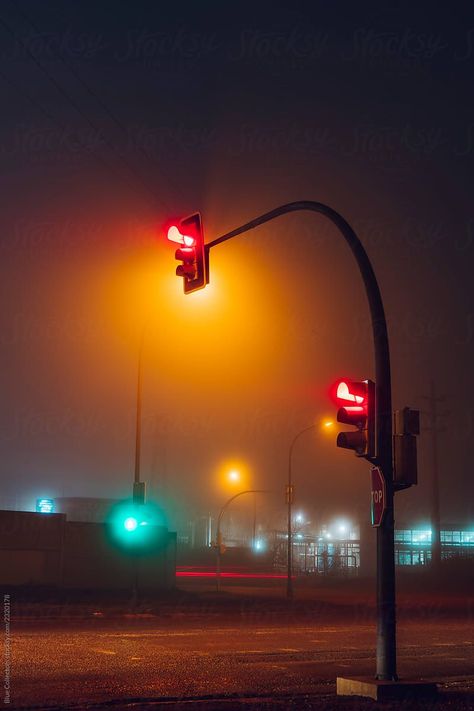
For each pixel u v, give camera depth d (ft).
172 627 80.38
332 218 42.50
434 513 201.87
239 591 157.58
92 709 36.32
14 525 128.47
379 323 41.45
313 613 108.27
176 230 48.19
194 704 37.55
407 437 40.34
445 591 186.91
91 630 74.28
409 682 39.04
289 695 41.60
